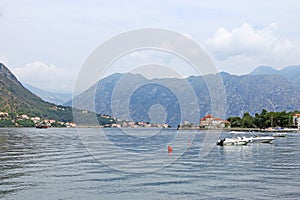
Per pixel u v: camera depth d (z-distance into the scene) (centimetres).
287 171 4678
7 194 3219
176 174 4297
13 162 5312
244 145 9812
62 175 4150
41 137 13738
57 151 7138
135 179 3941
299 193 3369
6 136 14588
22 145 9094
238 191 3428
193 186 3634
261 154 7094
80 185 3603
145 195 3241
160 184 3703
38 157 5994
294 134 18850
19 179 3894
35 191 3338
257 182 3875
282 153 7350
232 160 5916
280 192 3406
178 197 3191
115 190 3416
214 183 3797
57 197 3139
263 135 17338
